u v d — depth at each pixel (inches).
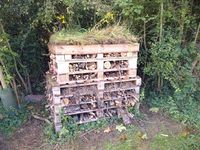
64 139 75.4
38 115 92.4
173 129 80.8
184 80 94.5
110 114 82.4
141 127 81.4
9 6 90.9
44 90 111.6
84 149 72.3
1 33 92.4
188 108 90.8
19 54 103.5
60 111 76.5
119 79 81.3
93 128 79.3
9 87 95.3
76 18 99.4
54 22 101.7
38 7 95.1
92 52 76.0
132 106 85.0
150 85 103.0
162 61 90.7
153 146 72.9
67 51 73.5
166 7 91.0
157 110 90.1
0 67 91.0
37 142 77.8
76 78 77.0
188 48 98.0
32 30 103.3
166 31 92.7
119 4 84.6
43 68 113.1
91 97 80.3
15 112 93.3
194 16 98.6
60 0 90.7
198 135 77.9
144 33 94.8
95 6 91.3
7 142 79.0
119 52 79.3
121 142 74.4
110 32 80.3
